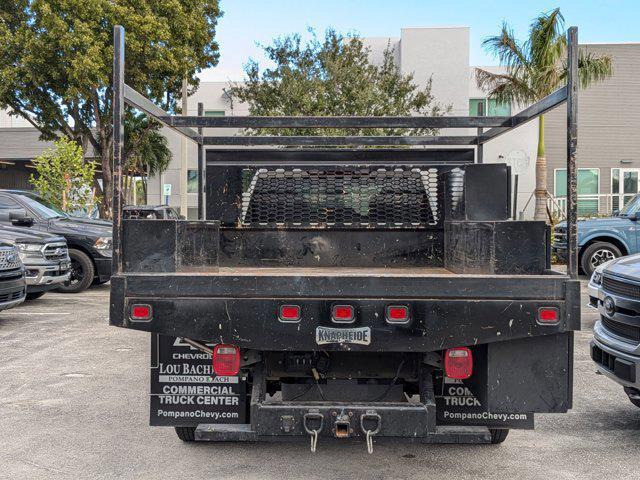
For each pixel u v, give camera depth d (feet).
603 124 94.63
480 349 11.43
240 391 13.07
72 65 76.95
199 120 14.89
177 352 13.15
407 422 11.10
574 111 10.52
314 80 64.69
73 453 14.83
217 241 13.97
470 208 13.25
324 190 15.55
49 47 78.38
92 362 24.06
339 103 64.23
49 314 34.71
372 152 17.81
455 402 12.65
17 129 125.29
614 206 86.74
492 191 13.24
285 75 65.82
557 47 63.26
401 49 93.97
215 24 95.81
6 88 82.07
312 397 12.76
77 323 32.12
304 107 63.93
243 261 15.65
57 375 22.12
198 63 91.86
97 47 76.69
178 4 83.20
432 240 15.51
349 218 15.53
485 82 69.56
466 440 11.74
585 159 95.04
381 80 69.15
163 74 84.79
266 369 12.37
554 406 11.04
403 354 12.50
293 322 10.79
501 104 69.72
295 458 14.58
